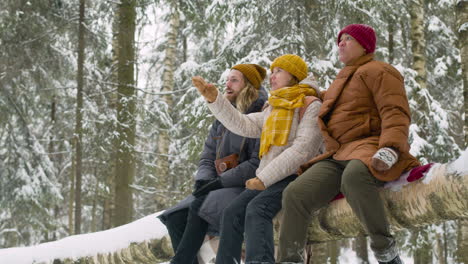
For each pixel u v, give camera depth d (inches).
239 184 107.0
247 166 107.0
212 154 121.5
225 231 97.3
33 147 420.2
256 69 121.3
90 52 401.7
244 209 98.2
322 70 287.4
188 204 113.6
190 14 396.5
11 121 409.7
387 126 83.8
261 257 88.5
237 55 326.0
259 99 117.8
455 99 441.4
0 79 382.0
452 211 82.6
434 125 337.7
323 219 99.4
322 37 309.4
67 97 436.8
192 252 107.0
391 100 85.4
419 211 87.0
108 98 387.2
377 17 330.6
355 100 92.0
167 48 463.5
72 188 395.9
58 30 375.6
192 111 306.8
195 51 598.9
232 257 95.8
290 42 290.4
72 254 142.8
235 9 314.5
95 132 369.4
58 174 538.6
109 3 395.5
